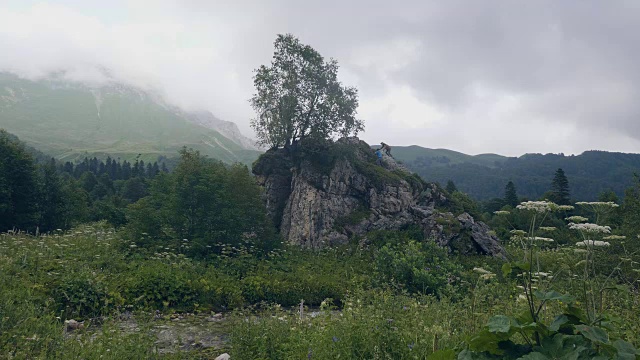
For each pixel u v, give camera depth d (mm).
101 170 138500
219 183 20391
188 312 13188
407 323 7543
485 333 4793
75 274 12383
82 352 6668
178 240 18562
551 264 13570
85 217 34375
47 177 29922
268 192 29984
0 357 6250
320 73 30609
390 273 15922
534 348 4523
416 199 29594
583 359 4184
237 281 15438
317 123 30188
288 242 23188
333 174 27703
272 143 31797
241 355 7742
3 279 10664
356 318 7379
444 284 14625
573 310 4852
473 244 22781
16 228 27078
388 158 34312
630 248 11594
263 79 30719
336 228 26000
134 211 19219
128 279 13383
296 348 7125
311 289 15828
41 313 9086
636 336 6820
